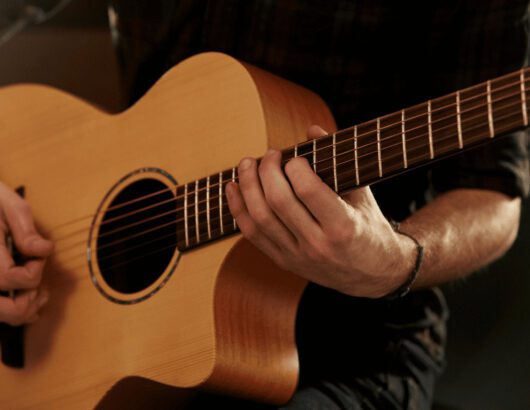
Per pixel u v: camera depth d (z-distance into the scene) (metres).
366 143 1.05
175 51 1.57
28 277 1.36
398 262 1.16
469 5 1.43
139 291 1.29
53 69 2.14
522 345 1.96
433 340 1.53
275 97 1.25
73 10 2.13
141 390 1.29
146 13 1.58
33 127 1.49
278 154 1.08
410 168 1.03
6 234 1.43
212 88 1.27
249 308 1.23
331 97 1.46
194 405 1.36
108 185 1.38
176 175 1.28
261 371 1.22
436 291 1.57
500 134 0.96
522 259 1.95
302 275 1.16
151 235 1.32
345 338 1.45
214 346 1.17
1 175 1.51
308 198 1.04
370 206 1.12
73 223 1.41
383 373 1.43
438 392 2.03
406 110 1.03
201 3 1.52
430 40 1.46
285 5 1.44
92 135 1.42
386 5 1.42
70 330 1.35
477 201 1.44
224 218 1.18
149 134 1.33
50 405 1.35
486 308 2.00
